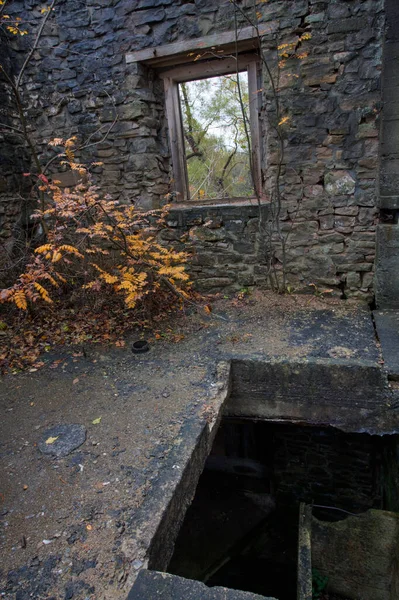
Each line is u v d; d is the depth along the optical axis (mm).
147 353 3164
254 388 2971
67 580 1464
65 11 4055
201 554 4367
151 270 3660
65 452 2133
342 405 2826
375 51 3365
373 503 4203
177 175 4598
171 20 3801
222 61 4043
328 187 3779
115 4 3896
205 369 2865
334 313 3662
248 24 3600
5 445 2209
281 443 4371
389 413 2736
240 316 3729
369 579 3322
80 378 2865
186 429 2260
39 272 3359
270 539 4465
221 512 4781
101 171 4402
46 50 4227
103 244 4332
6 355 3199
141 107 4074
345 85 3500
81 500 1818
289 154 3805
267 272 4195
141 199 4355
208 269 4359
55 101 4359
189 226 4281
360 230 3795
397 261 3594
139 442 2178
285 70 3613
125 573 1477
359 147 3609
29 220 4648
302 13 3432
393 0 3125
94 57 4102
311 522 3463
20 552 1580
